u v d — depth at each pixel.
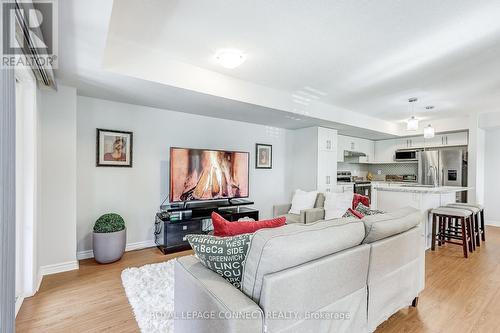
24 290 2.24
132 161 3.58
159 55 2.64
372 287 1.64
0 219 0.90
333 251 1.39
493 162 5.30
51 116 2.74
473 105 4.43
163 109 3.84
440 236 3.82
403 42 2.32
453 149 5.68
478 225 3.91
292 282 1.17
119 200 3.49
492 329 1.82
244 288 1.20
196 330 1.26
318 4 1.80
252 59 2.71
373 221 1.67
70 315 1.98
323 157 5.16
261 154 5.05
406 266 1.96
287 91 3.77
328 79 3.26
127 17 1.99
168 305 2.05
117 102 3.45
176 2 1.80
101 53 2.04
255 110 3.81
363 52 2.53
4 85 0.95
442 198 4.15
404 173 6.81
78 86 2.82
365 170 7.45
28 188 2.27
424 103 4.31
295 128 5.41
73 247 2.87
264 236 1.16
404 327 1.86
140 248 3.66
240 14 1.94
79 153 3.20
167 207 3.79
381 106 4.55
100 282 2.54
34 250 2.31
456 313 2.04
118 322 1.89
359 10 1.86
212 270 1.36
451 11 1.85
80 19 1.58
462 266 3.02
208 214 3.91
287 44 2.39
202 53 2.61
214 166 4.02
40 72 2.20
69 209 2.85
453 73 3.01
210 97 3.16
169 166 3.89
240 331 1.01
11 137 1.02
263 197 5.12
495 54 2.52
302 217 3.58
